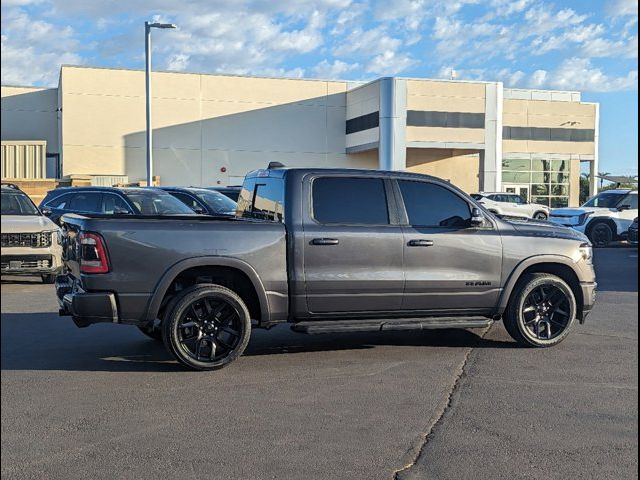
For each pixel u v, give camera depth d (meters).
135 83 43.28
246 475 4.45
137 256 6.66
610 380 6.68
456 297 7.62
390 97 41.22
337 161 47.03
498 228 7.85
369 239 7.27
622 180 39.12
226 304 6.95
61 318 9.81
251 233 6.98
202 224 6.88
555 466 4.62
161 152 43.91
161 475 4.45
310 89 46.41
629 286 13.40
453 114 42.31
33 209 13.57
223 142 45.00
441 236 7.53
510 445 4.99
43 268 12.71
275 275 7.04
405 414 5.65
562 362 7.38
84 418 5.53
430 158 47.62
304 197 7.25
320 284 7.14
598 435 5.20
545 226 8.25
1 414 5.61
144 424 5.39
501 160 44.28
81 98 42.34
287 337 8.65
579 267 8.08
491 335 8.79
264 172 7.88
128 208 14.72
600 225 22.84
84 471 4.52
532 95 52.06
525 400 6.04
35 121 47.25
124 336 8.63
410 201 7.57
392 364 7.27
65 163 42.31
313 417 5.56
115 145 43.12
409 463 4.66
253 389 6.34
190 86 44.25
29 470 4.53
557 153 49.12
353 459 4.72
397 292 7.39
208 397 6.09
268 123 45.75
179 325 6.79
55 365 7.16
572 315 8.05
